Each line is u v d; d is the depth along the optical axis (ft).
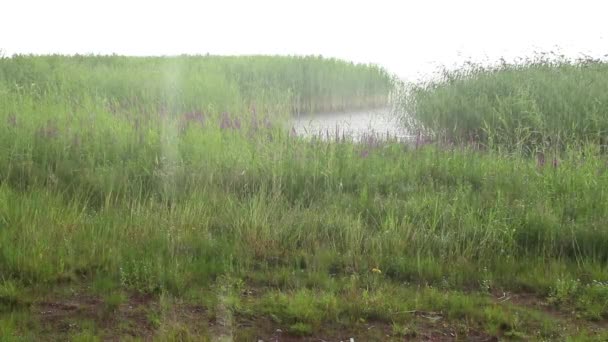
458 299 17.87
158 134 33.47
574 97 38.58
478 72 50.62
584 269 20.04
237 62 66.28
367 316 17.06
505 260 20.58
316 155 30.66
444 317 17.16
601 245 21.42
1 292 16.84
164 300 17.35
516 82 44.06
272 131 35.53
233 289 18.11
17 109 35.86
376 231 22.58
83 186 25.66
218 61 67.15
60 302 17.02
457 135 39.24
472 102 41.34
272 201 23.98
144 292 17.88
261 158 29.14
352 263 20.27
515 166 29.14
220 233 22.27
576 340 15.76
